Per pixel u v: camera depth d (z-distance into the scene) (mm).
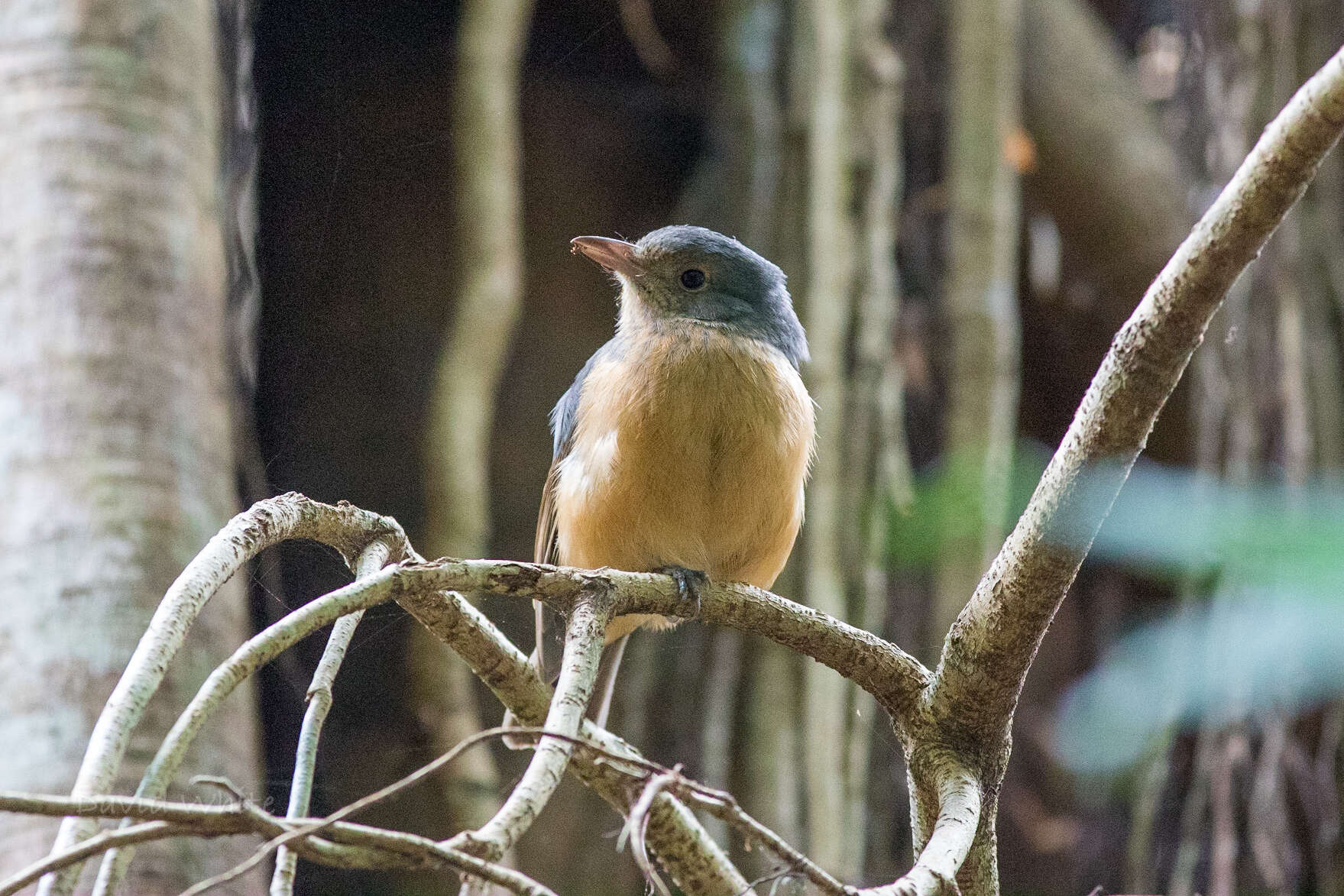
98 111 9312
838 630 5461
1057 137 14461
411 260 12914
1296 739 11711
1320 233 13445
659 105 14703
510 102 12656
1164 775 12352
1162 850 12633
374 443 12703
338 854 3406
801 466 7672
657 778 3734
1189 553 11477
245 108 10641
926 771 5328
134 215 9156
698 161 14633
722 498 7410
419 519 12758
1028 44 14461
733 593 5406
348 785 11422
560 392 14312
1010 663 5094
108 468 8359
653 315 8188
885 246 13180
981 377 13344
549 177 14570
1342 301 13195
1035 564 4805
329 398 12680
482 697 12539
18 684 7617
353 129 12805
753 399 7352
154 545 8227
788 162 13242
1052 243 15367
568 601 5012
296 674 10977
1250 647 11195
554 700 4605
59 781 7316
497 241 12445
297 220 12664
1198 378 13102
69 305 8766
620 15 14273
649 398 7312
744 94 13477
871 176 13352
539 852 12141
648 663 12055
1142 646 13375
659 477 7344
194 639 8234
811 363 12570
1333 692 11406
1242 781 11680
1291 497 12383
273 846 3320
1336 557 7031
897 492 12461
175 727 3775
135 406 8617
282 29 12398
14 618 7824
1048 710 14820
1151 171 14625
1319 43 13773
